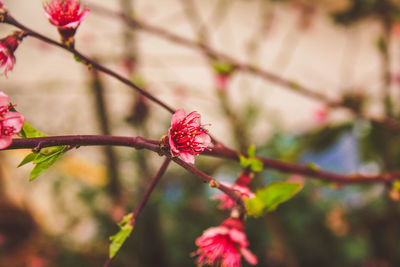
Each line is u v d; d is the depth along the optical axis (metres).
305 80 1.54
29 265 1.23
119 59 0.93
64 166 1.37
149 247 1.08
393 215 0.94
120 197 1.13
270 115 1.28
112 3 1.25
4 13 0.47
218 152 0.53
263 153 1.09
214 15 1.07
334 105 0.80
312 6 1.11
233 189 0.50
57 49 1.35
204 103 1.09
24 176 1.51
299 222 1.24
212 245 0.51
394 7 0.93
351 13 1.00
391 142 0.95
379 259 1.11
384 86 0.93
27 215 1.45
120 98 1.21
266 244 1.20
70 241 1.28
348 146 1.27
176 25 1.47
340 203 1.32
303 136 1.01
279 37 1.42
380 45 0.89
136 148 0.47
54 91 1.12
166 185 1.21
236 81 1.11
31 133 0.46
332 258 1.18
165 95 1.23
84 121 1.21
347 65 1.44
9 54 0.48
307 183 1.36
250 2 1.33
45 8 0.50
